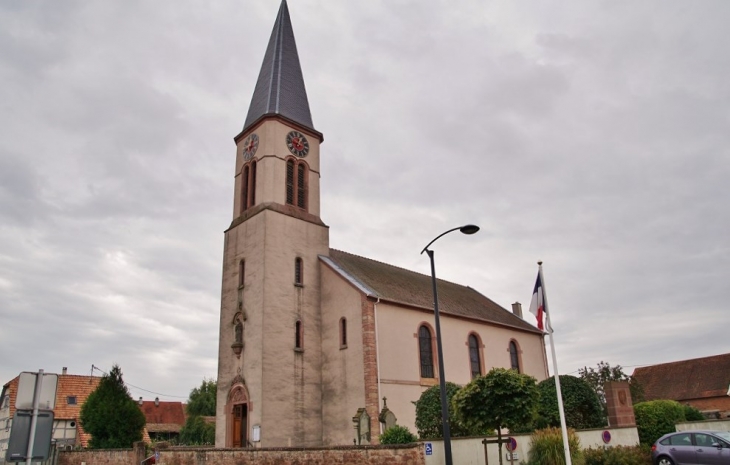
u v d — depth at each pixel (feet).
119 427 119.03
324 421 98.89
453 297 136.26
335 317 102.89
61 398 160.76
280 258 103.50
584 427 90.27
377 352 95.35
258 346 96.37
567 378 95.35
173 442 162.20
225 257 111.45
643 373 204.85
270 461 66.44
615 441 83.87
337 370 99.30
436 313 60.85
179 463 79.82
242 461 69.62
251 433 92.48
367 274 114.52
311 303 105.60
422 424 81.25
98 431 118.42
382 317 99.40
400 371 98.94
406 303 104.22
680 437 71.15
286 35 128.36
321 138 121.80
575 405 91.91
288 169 113.19
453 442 61.72
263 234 103.04
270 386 94.02
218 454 73.15
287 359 98.07
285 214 107.34
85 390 167.32
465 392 63.16
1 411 177.99
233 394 99.19
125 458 96.37
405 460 56.44
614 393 89.30
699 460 67.92
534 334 145.89
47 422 37.52
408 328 104.27
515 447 61.16
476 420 61.93
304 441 95.66
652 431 91.50
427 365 106.73
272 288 100.27
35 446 36.70
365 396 92.53
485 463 62.59
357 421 88.28
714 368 188.96
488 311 141.79
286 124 115.03
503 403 61.11
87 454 106.42
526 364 138.00
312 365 101.40
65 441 150.82
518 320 150.41
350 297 100.99
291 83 121.60
